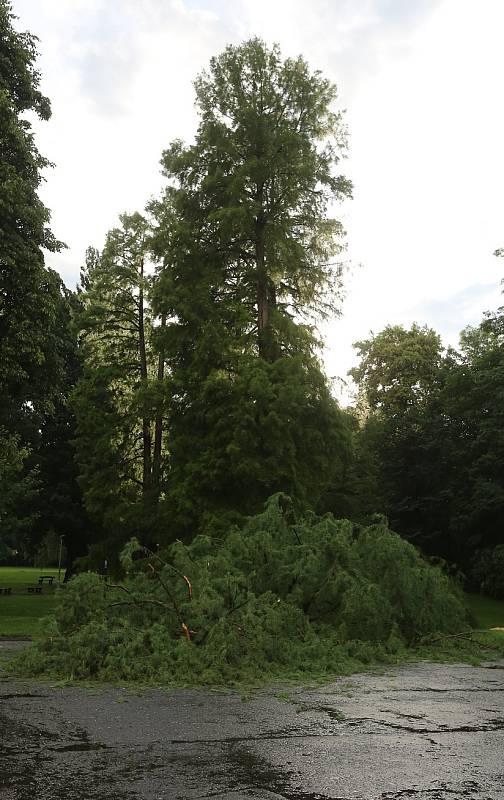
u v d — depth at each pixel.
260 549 12.98
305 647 10.80
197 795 4.45
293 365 24.12
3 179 21.38
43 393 24.48
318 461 24.30
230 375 25.36
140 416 25.94
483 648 12.79
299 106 28.08
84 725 6.46
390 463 43.50
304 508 22.61
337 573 12.38
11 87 23.44
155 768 5.04
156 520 24.92
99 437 28.75
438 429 42.75
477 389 37.69
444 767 5.10
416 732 6.21
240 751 5.52
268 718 6.79
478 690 8.60
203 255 27.22
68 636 10.59
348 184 27.73
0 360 22.11
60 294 23.14
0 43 23.12
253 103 27.81
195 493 23.27
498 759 5.32
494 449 36.94
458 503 40.62
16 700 7.74
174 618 10.83
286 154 26.70
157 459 28.25
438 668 10.71
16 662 9.95
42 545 47.75
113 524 26.52
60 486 37.78
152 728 6.34
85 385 29.75
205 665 9.40
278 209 27.22
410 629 12.72
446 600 13.28
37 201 22.58
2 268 21.41
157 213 30.17
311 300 28.48
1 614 22.16
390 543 13.20
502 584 36.41
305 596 12.42
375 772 4.96
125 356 31.95
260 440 23.05
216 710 7.20
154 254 27.56
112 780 4.75
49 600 29.41
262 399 22.73
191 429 24.47
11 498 30.03
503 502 36.72
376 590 12.09
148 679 9.02
